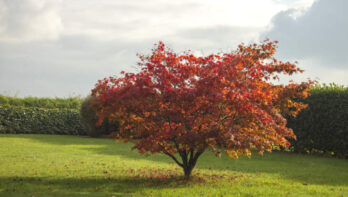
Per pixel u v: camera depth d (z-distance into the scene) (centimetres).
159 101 685
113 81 749
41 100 2169
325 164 1114
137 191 659
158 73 707
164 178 794
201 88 652
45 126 1978
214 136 652
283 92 782
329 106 1295
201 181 767
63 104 2217
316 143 1330
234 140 650
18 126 1877
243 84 687
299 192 681
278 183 769
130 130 752
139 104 678
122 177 799
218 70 676
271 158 1232
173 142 777
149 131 719
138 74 717
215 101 662
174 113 679
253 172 927
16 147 1271
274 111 735
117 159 1091
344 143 1252
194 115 709
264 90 754
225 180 789
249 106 661
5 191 634
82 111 1911
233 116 729
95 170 881
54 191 646
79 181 739
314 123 1333
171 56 721
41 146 1345
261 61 793
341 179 846
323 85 1365
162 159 1133
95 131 1927
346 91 1277
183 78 698
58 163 965
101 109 704
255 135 717
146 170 905
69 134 2078
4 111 1848
